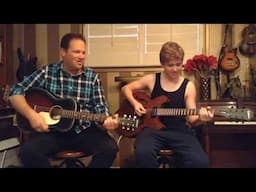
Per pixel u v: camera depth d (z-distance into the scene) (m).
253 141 2.87
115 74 3.48
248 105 2.81
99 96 2.58
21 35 3.60
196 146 2.37
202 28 3.35
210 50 3.35
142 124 2.56
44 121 2.38
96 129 2.52
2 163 3.00
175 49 2.51
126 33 3.47
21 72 3.32
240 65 3.31
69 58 2.49
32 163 2.31
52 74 2.56
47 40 3.55
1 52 3.34
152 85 2.64
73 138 2.45
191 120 2.48
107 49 3.50
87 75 2.58
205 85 3.15
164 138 2.43
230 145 2.89
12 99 2.47
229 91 3.20
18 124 2.48
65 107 2.48
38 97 2.52
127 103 2.66
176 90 2.56
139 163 2.32
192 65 3.18
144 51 3.45
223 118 2.67
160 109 2.52
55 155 2.40
